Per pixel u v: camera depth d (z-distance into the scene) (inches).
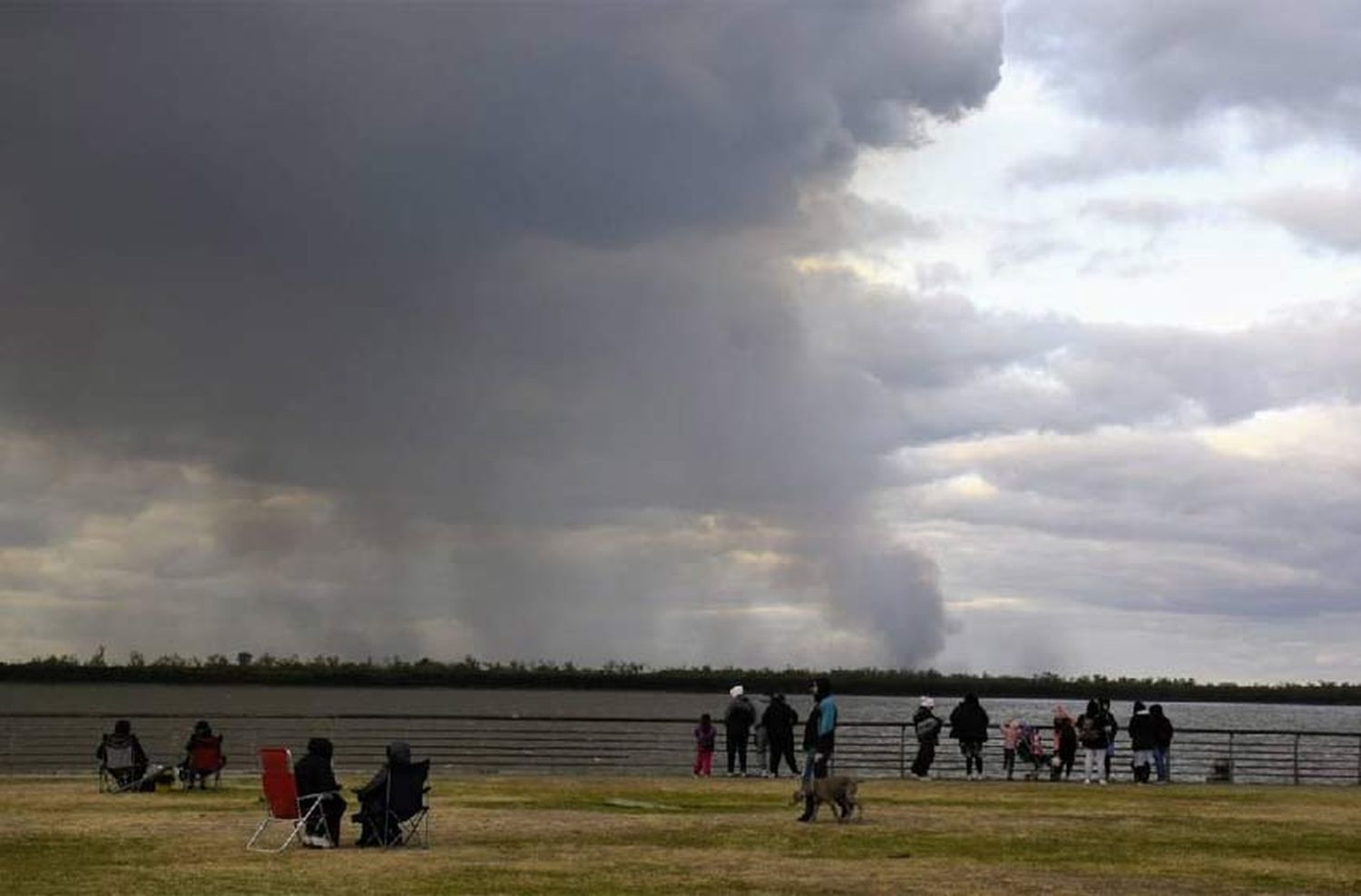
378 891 671.8
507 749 1748.3
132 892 655.8
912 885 711.1
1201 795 1353.3
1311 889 723.4
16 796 1214.3
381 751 2586.1
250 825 960.3
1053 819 1073.5
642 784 1398.9
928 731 1546.5
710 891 681.6
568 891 676.1
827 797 1018.1
